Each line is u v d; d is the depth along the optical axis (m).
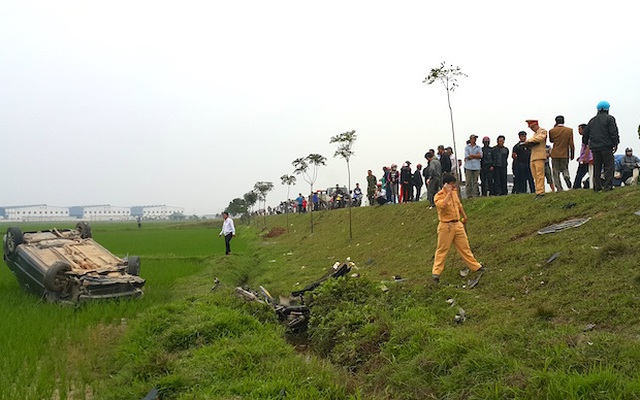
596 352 5.08
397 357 6.46
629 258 7.35
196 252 24.73
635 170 13.38
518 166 16.02
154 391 5.95
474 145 15.75
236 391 5.79
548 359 5.10
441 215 9.56
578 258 8.07
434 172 16.78
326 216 29.78
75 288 11.19
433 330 6.70
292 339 9.41
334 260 17.00
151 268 18.00
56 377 6.68
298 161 32.16
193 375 6.32
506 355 5.51
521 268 8.81
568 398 4.38
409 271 11.67
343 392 5.80
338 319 8.38
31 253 12.33
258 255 24.64
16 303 11.22
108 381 6.52
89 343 8.06
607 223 9.05
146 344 7.71
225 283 15.45
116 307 10.63
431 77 12.26
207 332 7.90
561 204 11.39
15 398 5.67
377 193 23.98
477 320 7.41
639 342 5.10
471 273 9.69
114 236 42.41
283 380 5.97
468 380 5.27
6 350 7.25
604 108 11.26
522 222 11.55
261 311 9.56
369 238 18.42
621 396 4.24
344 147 20.77
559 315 6.62
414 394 5.55
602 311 6.25
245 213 75.38
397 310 8.35
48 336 8.26
